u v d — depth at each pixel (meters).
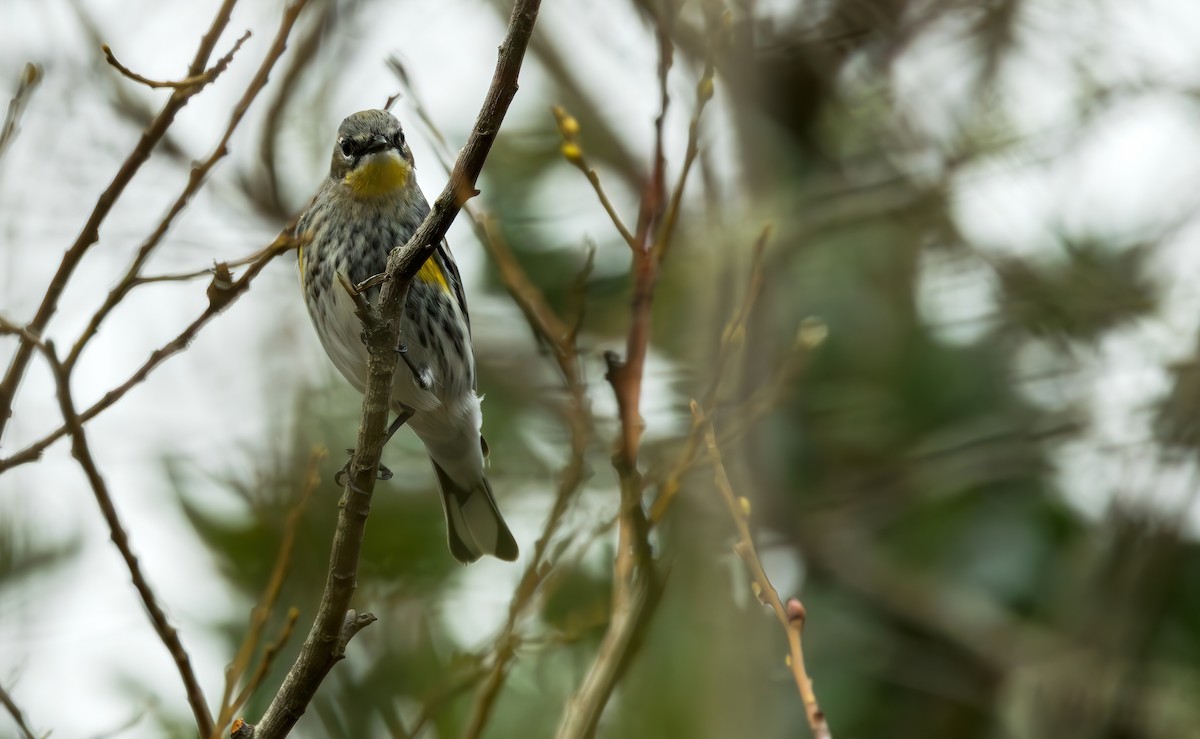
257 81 6.56
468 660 7.06
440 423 9.62
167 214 6.25
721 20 7.10
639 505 6.17
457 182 5.98
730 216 12.49
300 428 11.76
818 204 13.88
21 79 7.22
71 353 5.82
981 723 13.35
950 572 13.97
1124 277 14.63
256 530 11.61
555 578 6.49
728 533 11.76
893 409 14.33
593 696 5.82
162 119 6.36
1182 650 12.99
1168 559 12.56
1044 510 13.99
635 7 10.52
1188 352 13.54
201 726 5.88
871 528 14.02
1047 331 14.59
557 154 13.89
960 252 14.70
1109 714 12.44
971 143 14.09
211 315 6.44
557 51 14.08
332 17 12.09
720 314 11.73
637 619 5.99
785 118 14.22
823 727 5.46
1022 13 13.78
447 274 9.66
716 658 11.48
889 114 14.48
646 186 6.95
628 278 13.44
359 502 6.09
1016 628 13.50
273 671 11.16
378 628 11.23
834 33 13.66
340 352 9.30
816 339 8.66
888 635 13.73
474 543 9.85
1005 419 14.20
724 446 8.58
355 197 9.16
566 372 6.80
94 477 5.76
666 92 6.93
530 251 13.50
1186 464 12.62
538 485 12.88
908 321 14.63
